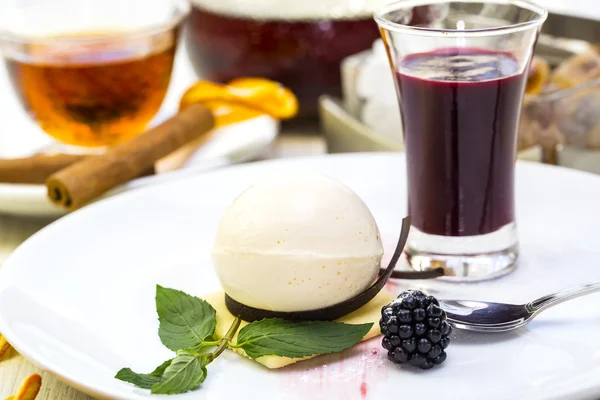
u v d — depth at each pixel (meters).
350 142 0.62
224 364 0.43
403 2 0.50
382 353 0.44
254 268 0.44
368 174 0.57
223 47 0.69
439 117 0.48
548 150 0.59
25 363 0.47
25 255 0.49
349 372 0.42
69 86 0.62
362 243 0.45
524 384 0.41
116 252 0.51
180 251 0.51
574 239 0.51
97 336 0.45
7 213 0.58
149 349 0.44
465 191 0.48
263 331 0.43
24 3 0.69
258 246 0.44
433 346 0.42
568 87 0.62
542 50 0.67
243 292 0.45
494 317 0.45
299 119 0.73
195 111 0.62
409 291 0.43
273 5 0.68
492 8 0.50
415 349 0.42
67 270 0.49
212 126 0.63
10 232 0.58
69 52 0.61
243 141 0.64
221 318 0.45
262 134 0.65
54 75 0.61
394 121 0.62
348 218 0.45
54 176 0.56
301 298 0.44
